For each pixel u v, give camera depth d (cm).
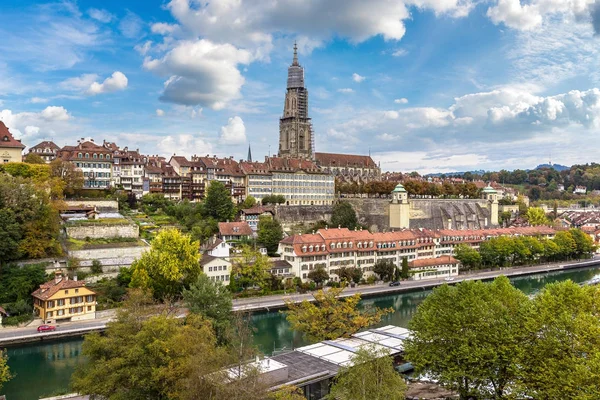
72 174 19250
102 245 14850
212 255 15412
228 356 6212
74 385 6606
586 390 5316
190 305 9912
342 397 6450
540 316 6362
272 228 19300
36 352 10325
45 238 13688
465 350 6450
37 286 12406
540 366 6041
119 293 13188
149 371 6412
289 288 15625
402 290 16538
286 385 6719
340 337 9844
